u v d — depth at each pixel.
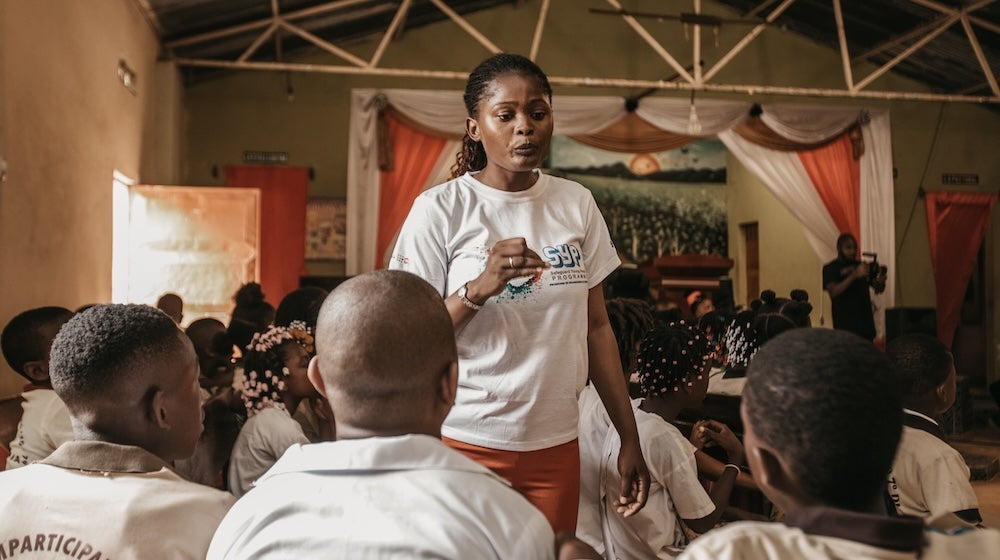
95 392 1.43
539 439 1.83
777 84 11.20
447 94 9.78
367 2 9.28
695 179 14.57
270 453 2.40
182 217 7.66
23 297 4.70
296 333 2.61
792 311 3.56
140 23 8.06
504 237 1.86
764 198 13.64
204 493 1.47
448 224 1.87
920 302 11.16
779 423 1.00
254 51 9.76
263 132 10.22
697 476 2.56
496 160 1.87
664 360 2.47
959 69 10.69
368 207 9.54
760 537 1.00
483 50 10.69
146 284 7.57
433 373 1.22
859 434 0.97
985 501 5.37
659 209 14.46
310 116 10.30
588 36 10.94
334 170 10.29
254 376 2.52
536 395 1.82
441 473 1.17
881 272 9.32
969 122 11.39
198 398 1.55
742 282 14.38
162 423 1.48
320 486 1.18
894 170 11.26
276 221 9.96
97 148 6.40
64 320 2.82
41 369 2.80
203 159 10.09
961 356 11.88
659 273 9.13
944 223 11.21
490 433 1.82
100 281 6.46
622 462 1.96
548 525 1.22
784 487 1.05
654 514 2.31
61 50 5.45
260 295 5.74
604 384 2.01
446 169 9.77
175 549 1.39
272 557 1.16
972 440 7.95
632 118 10.29
